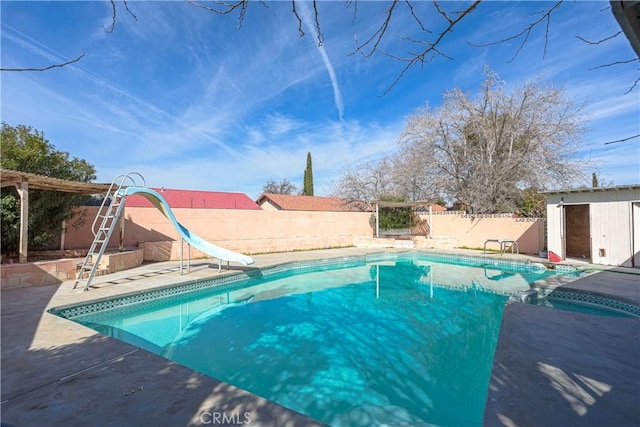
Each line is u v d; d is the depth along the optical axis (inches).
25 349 139.0
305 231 665.0
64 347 141.6
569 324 175.9
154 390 103.4
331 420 127.2
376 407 136.7
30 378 112.3
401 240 679.1
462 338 215.6
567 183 629.6
